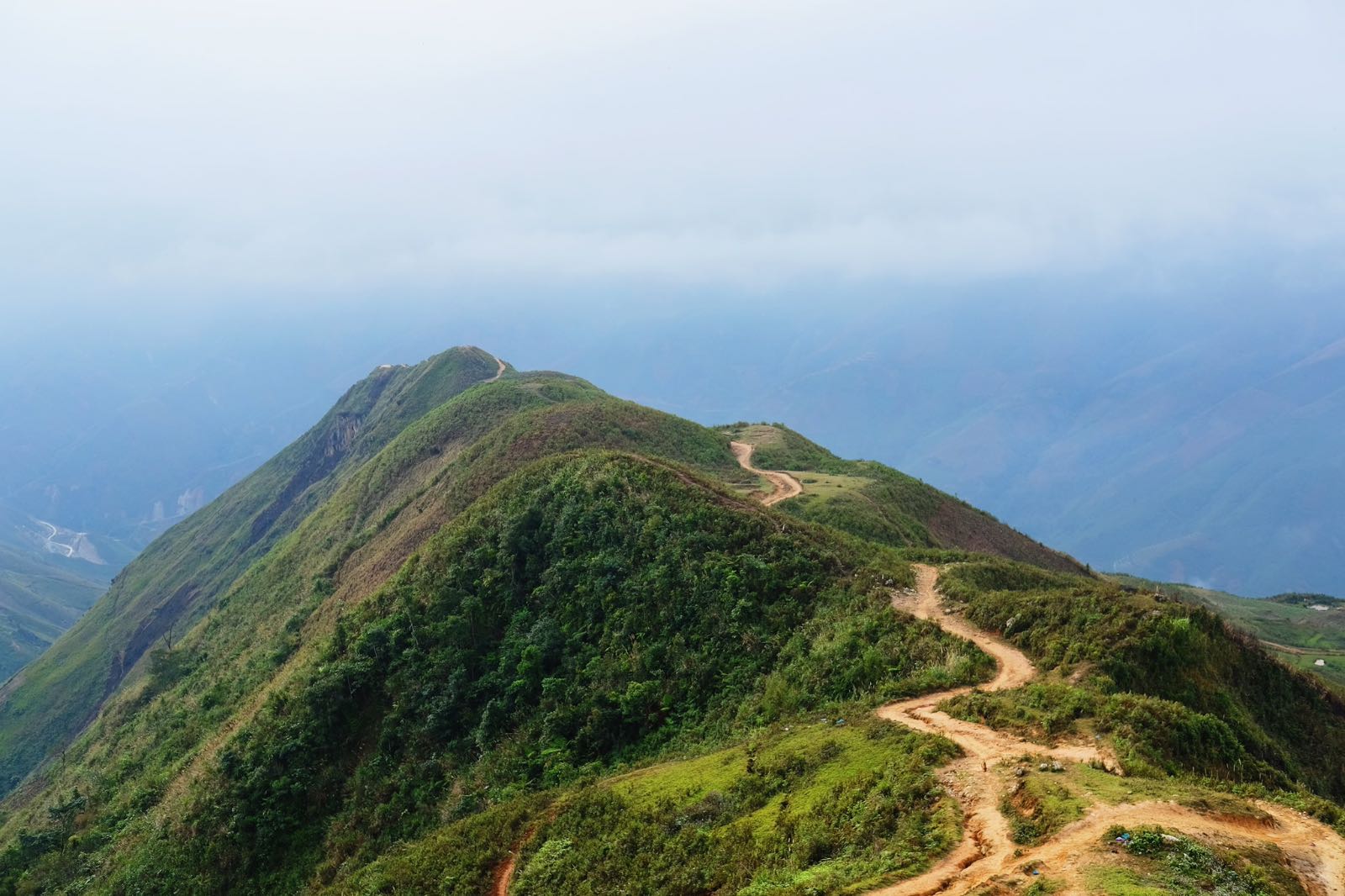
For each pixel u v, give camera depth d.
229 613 115.06
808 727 30.33
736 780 27.34
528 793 37.56
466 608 51.75
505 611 51.66
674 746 36.25
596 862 25.08
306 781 45.84
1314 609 142.12
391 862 32.78
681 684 39.75
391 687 48.91
